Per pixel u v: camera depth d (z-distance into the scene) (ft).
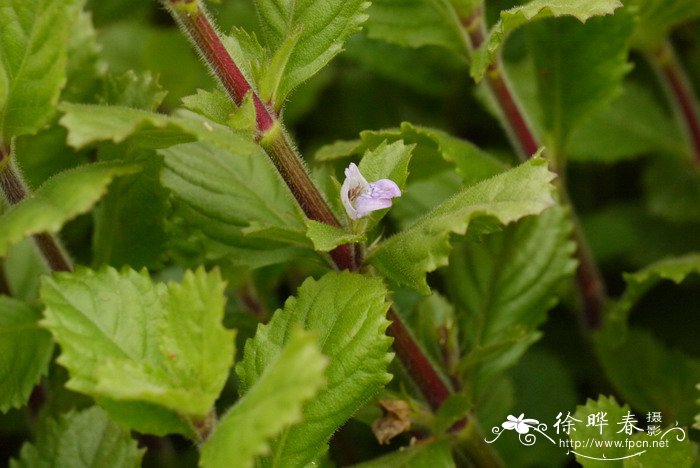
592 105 1.57
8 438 1.66
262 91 1.34
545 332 1.74
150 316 1.29
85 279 1.29
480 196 1.32
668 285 1.75
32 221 1.28
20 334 1.40
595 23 1.55
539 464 1.61
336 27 1.35
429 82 1.82
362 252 1.36
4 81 1.32
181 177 1.44
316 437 1.32
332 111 1.90
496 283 1.54
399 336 1.41
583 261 1.62
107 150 1.45
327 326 1.34
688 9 1.62
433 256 1.31
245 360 1.34
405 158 1.35
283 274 1.67
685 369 1.60
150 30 1.84
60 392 1.49
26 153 1.49
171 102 1.79
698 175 1.75
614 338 1.58
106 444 1.41
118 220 1.45
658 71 1.71
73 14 1.32
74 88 1.51
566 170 1.86
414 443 1.43
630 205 1.79
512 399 1.62
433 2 1.49
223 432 1.23
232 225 1.44
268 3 1.36
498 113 1.59
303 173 1.36
